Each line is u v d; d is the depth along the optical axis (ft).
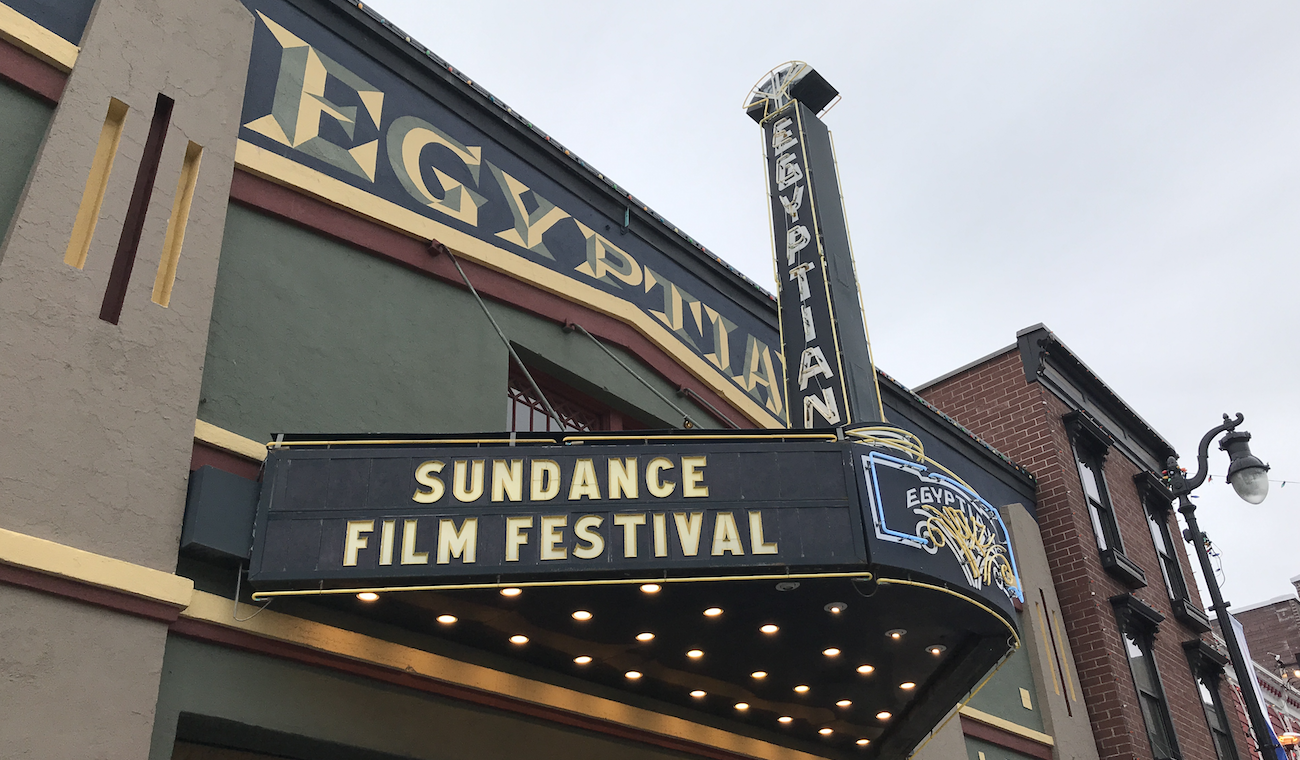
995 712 56.29
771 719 38.52
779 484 27.71
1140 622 69.41
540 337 39.81
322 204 33.91
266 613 26.91
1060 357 78.13
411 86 39.09
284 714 26.61
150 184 28.94
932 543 28.35
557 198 43.24
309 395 31.07
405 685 29.37
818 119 46.70
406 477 26.43
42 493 23.52
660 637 31.04
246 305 30.66
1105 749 62.39
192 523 25.49
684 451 27.76
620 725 34.50
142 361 26.50
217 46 31.99
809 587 27.94
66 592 23.13
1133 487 81.56
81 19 29.58
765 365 51.37
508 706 31.65
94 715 22.62
